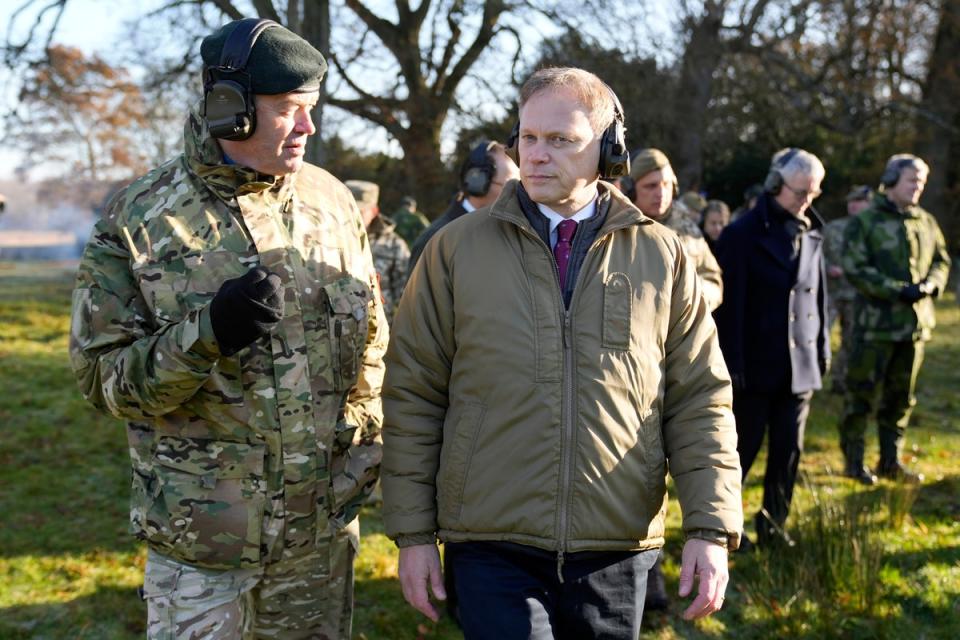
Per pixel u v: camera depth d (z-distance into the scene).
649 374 2.09
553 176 2.04
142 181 1.97
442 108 14.64
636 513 2.06
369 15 14.23
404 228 10.57
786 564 3.84
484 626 1.99
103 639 3.35
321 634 2.23
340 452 2.13
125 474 5.39
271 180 1.98
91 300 1.92
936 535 4.34
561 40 13.49
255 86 1.83
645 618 3.52
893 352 5.34
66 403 6.98
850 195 7.59
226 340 1.72
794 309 3.94
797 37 17.06
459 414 2.10
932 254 5.32
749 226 3.95
